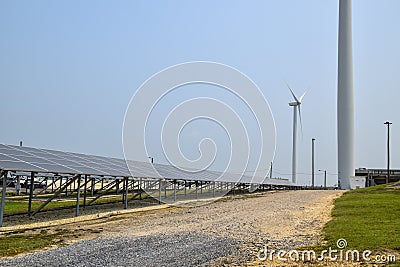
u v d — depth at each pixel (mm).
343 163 76938
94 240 15625
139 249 13758
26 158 21984
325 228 18922
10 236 17000
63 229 19297
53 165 22781
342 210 26312
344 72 77375
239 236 17234
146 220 23312
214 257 12750
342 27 77688
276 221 22531
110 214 26078
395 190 45031
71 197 40219
